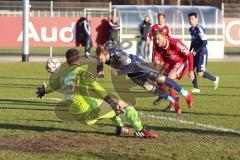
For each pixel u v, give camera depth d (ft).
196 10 203.41
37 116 69.97
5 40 190.70
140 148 50.60
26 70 149.28
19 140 54.03
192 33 100.68
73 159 45.98
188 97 67.92
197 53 101.65
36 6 208.13
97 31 198.08
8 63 172.45
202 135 57.67
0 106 79.77
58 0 358.84
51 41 193.06
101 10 207.62
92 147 50.96
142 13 199.82
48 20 192.24
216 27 202.80
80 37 188.65
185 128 62.13
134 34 195.93
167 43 74.95
